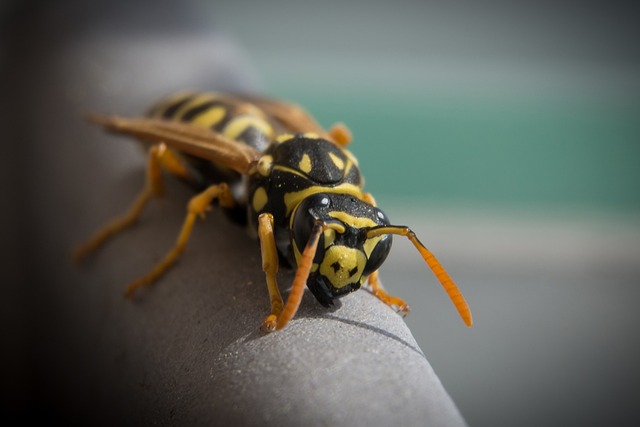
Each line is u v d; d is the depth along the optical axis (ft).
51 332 0.26
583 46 0.89
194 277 0.21
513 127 0.71
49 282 0.26
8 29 0.34
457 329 0.44
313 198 0.21
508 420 0.39
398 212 0.56
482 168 0.64
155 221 0.24
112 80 0.28
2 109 0.32
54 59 0.30
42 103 0.28
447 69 0.83
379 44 0.88
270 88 0.76
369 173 0.62
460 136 0.69
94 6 0.33
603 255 0.52
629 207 0.59
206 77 0.29
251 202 0.22
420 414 0.18
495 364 0.43
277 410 0.18
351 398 0.18
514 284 0.49
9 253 0.30
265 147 0.24
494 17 0.96
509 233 0.54
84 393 0.23
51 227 0.25
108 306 0.22
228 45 0.32
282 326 0.19
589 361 0.43
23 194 0.29
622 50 0.88
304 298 0.20
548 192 0.61
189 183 0.24
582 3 0.98
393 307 0.21
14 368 0.29
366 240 0.20
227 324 0.20
